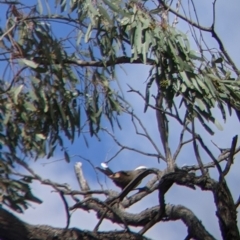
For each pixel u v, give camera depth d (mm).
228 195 13805
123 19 13273
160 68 13461
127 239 12648
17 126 12062
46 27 12828
